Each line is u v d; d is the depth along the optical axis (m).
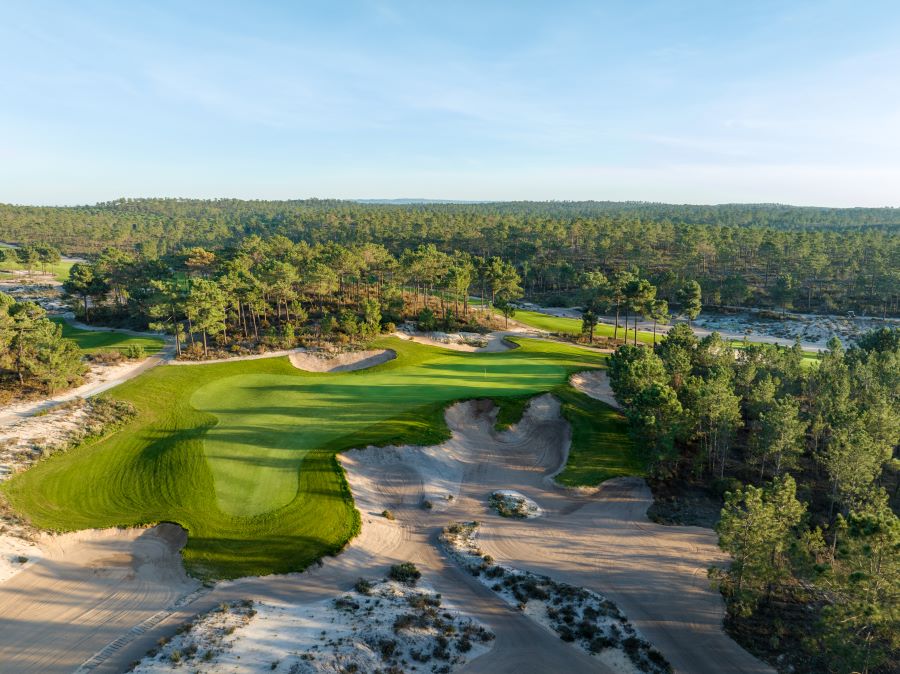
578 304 175.75
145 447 52.69
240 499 43.59
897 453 59.62
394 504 47.19
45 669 27.98
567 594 35.81
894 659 30.53
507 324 126.12
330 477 46.97
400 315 115.94
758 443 52.81
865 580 28.66
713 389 54.09
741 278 164.25
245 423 57.53
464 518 46.03
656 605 35.31
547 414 64.69
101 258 129.25
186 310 86.19
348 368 86.62
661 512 47.72
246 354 88.12
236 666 27.39
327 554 38.41
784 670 30.05
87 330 110.44
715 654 31.14
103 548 38.75
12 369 71.62
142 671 27.23
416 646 30.25
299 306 103.88
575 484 51.41
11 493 43.22
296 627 30.92
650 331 136.62
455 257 179.25
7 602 32.59
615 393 66.06
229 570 36.31
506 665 29.67
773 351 78.62
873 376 68.38
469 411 64.12
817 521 46.75
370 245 135.12
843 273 179.62
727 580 36.00
